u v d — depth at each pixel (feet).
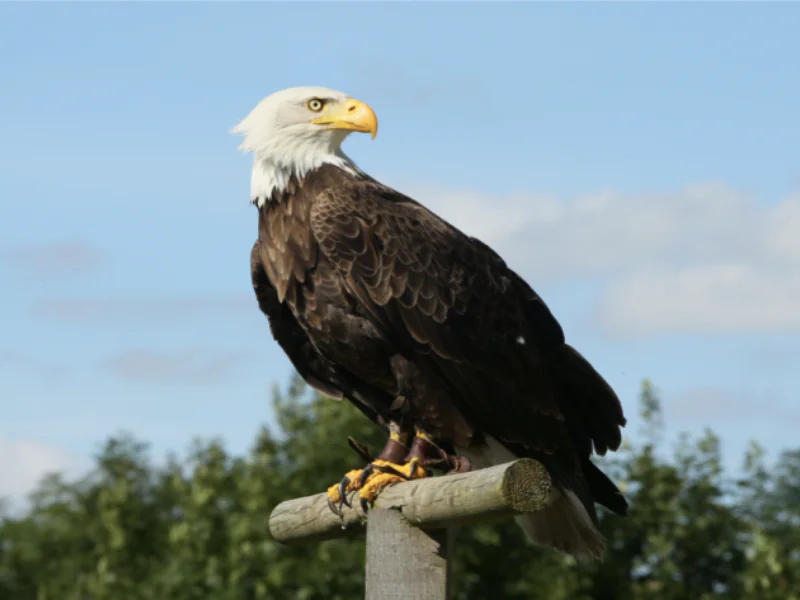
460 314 29.35
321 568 70.38
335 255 28.99
